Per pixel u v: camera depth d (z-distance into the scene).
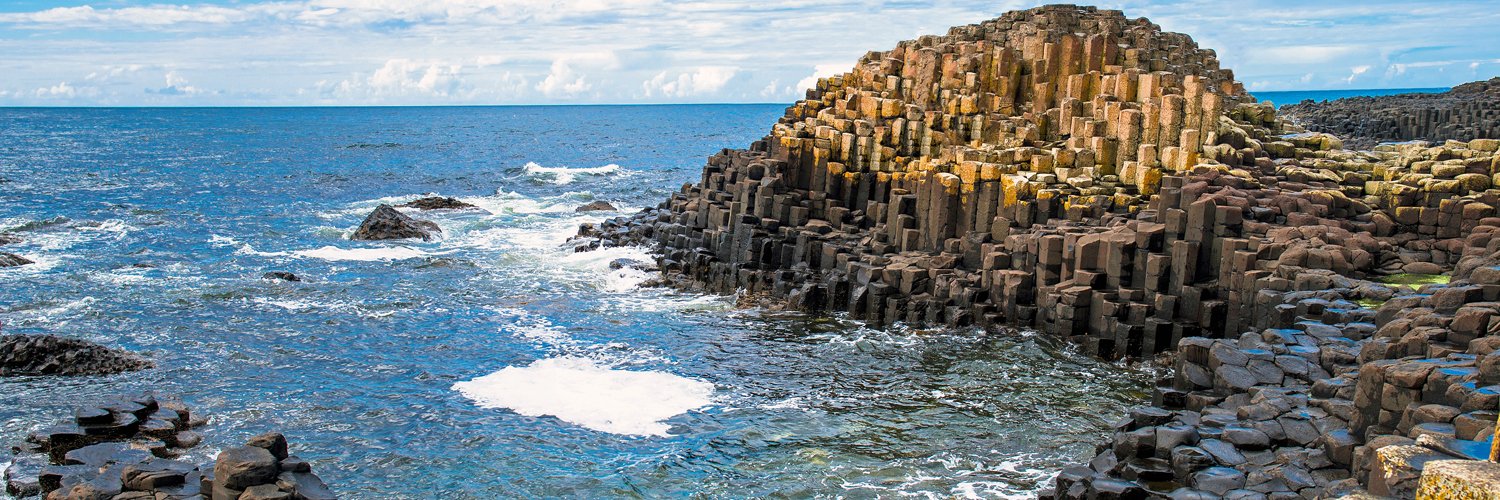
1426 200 41.56
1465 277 30.44
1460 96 110.19
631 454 29.77
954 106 53.62
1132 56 53.81
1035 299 42.56
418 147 177.75
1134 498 23.58
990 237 46.31
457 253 60.47
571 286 51.81
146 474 24.23
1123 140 47.34
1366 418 22.75
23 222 70.38
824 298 46.97
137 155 150.12
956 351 39.88
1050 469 28.39
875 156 54.00
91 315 44.03
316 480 23.72
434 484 27.81
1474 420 19.36
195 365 37.53
